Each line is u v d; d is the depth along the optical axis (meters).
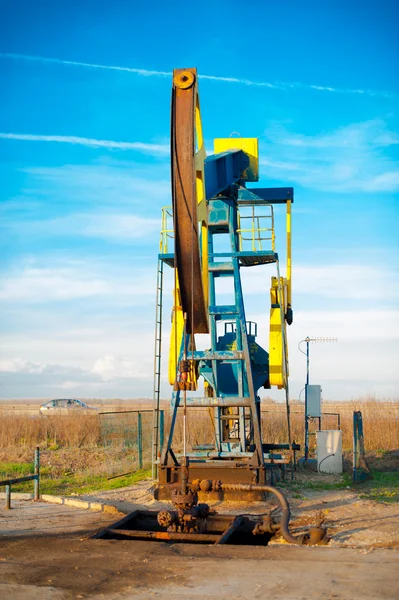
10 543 9.27
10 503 12.24
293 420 25.80
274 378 15.05
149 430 23.33
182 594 6.80
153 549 8.83
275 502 12.37
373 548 8.68
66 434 25.94
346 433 23.52
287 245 16.50
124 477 16.38
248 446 15.91
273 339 15.22
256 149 15.95
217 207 15.02
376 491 13.65
